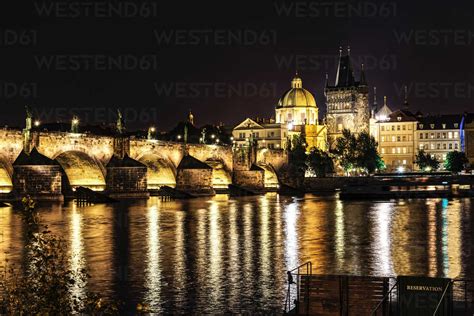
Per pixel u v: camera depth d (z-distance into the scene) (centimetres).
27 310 3669
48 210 15038
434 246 9469
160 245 9475
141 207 16400
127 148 19888
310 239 10219
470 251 9000
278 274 7262
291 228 11750
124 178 19362
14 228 11150
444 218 13675
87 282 6819
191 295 6272
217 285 6694
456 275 7338
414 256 8581
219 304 5947
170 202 18662
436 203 18612
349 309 4791
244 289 6512
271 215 14450
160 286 6650
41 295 3694
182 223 12500
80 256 8475
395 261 8219
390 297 4738
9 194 16288
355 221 13075
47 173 16750
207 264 7881
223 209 16125
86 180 19475
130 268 7600
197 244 9594
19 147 16825
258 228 11725
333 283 4841
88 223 12269
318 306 4844
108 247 9256
